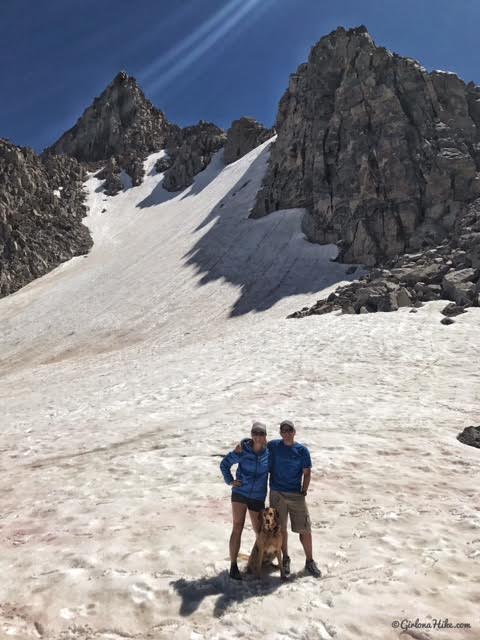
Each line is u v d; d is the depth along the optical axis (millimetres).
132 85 144375
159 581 6094
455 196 50906
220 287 53625
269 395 19375
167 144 126562
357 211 54125
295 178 66438
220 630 5070
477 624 4977
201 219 77312
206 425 15586
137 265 66750
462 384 19078
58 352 45969
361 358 23828
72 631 5145
